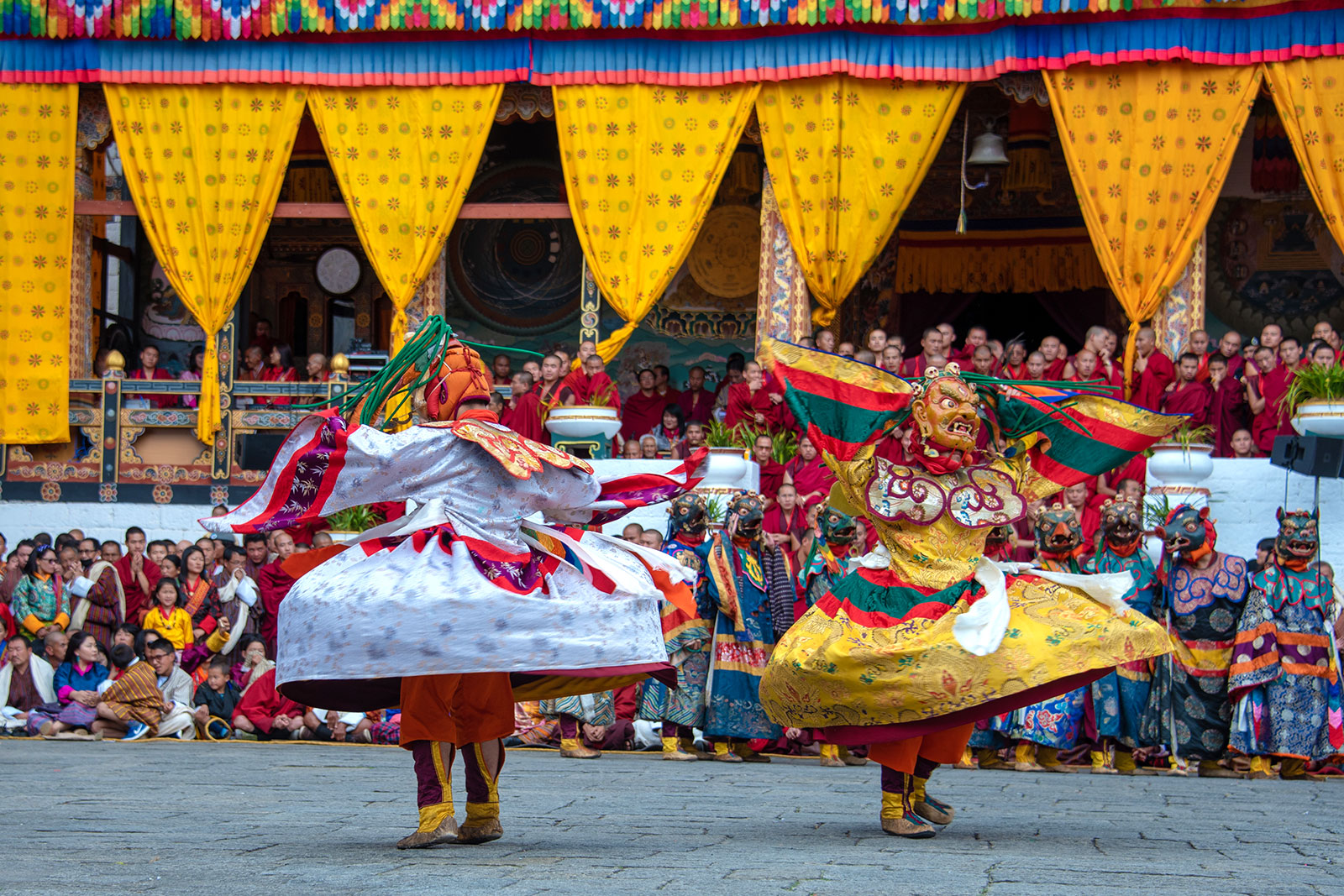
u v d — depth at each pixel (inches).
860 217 822.5
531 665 245.6
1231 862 243.4
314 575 252.8
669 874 209.0
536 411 801.6
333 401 277.0
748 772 467.2
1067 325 1105.4
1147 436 313.9
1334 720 495.5
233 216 860.0
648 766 484.4
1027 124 1002.7
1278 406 729.0
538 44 847.1
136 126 864.9
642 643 259.3
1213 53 784.9
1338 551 652.1
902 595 298.5
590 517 287.1
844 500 316.5
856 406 308.8
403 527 259.0
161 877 201.3
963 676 284.5
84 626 674.8
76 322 896.3
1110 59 792.9
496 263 1135.6
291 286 1143.0
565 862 224.5
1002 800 374.9
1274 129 1019.9
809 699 294.0
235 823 284.0
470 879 200.2
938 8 804.6
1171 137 790.5
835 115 821.9
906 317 1125.1
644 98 838.5
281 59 857.5
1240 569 506.6
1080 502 666.2
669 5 825.5
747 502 523.8
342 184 853.2
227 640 653.3
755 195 1099.9
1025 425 318.7
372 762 480.7
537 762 497.4
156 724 608.4
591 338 852.6
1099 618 292.8
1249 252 1040.2
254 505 259.9
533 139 1134.4
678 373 1107.9
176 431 874.8
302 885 192.7
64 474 865.5
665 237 836.0
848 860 233.0
